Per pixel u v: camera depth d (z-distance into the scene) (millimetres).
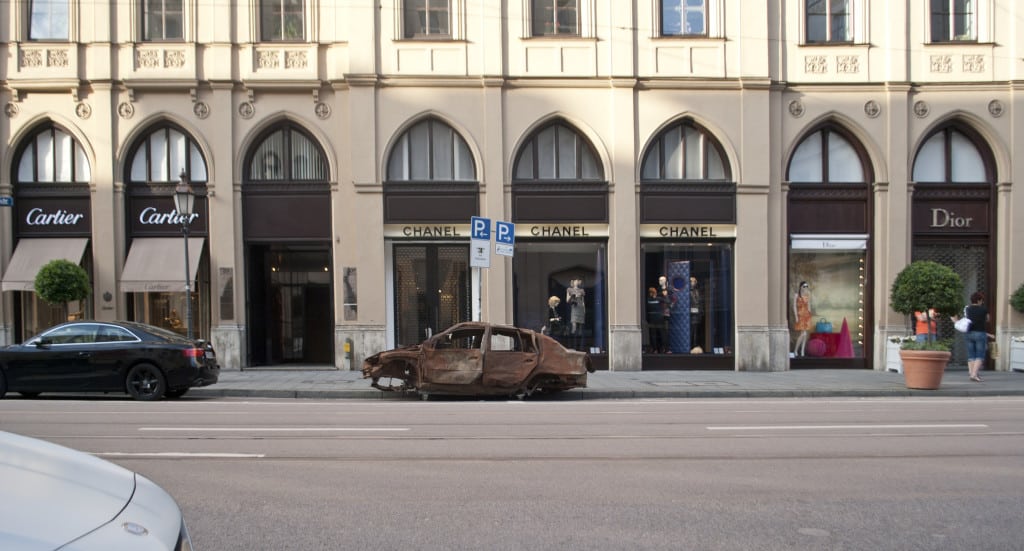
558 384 14266
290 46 18641
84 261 18547
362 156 18438
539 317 18859
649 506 6094
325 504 6098
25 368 13648
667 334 19125
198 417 11195
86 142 18453
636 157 18750
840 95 19000
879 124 19016
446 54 18594
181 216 18484
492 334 14336
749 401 14000
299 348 20109
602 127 18766
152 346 13703
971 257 19453
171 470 7340
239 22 18656
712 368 18859
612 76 18609
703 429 10125
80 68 18422
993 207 19281
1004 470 7578
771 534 5406
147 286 18125
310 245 19156
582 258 18953
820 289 19484
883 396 14977
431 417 11328
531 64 18672
